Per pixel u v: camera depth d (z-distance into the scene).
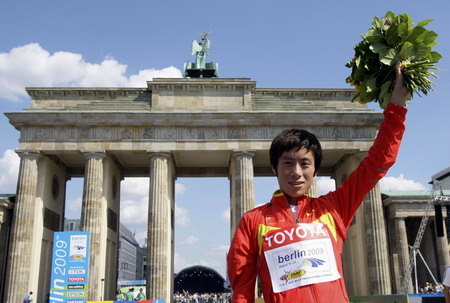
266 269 5.61
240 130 74.44
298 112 73.69
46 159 75.31
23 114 72.06
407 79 5.76
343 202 6.08
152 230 70.06
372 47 5.85
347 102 79.25
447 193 86.19
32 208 70.69
